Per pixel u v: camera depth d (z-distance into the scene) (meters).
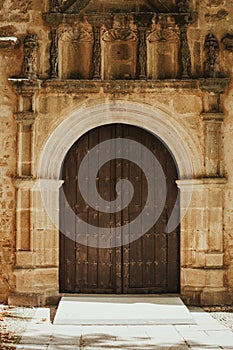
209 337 8.95
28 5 11.51
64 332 9.24
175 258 11.78
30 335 9.05
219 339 8.82
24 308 10.95
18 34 11.48
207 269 11.25
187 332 9.25
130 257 11.81
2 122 11.41
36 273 11.24
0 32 11.50
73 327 9.56
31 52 11.34
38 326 9.62
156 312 10.24
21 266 11.20
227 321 9.99
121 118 11.55
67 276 11.74
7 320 10.00
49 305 11.26
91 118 11.51
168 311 10.30
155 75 11.49
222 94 11.45
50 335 9.06
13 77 11.40
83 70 11.50
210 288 11.22
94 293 11.73
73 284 11.73
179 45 11.48
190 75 11.41
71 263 11.77
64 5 11.48
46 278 11.34
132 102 11.43
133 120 11.55
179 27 11.44
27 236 11.28
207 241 11.33
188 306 11.18
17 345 8.51
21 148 11.33
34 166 11.34
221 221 11.35
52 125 11.40
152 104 11.42
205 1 11.55
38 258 11.30
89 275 11.77
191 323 9.80
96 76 11.36
